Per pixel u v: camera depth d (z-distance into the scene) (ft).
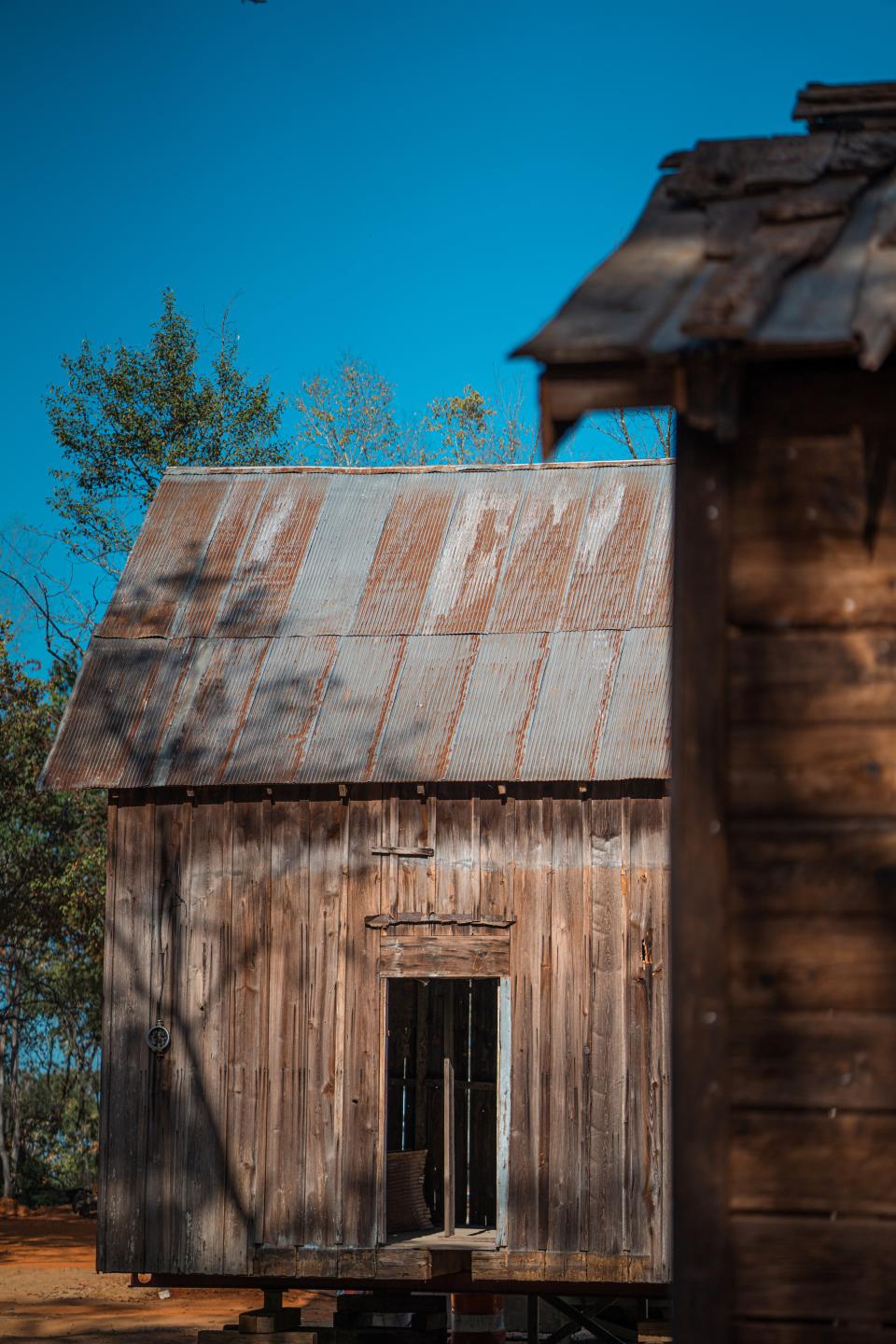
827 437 13.67
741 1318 12.97
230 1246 45.34
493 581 50.42
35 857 105.29
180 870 47.39
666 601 48.19
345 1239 44.65
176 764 47.14
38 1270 74.64
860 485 13.58
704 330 12.23
